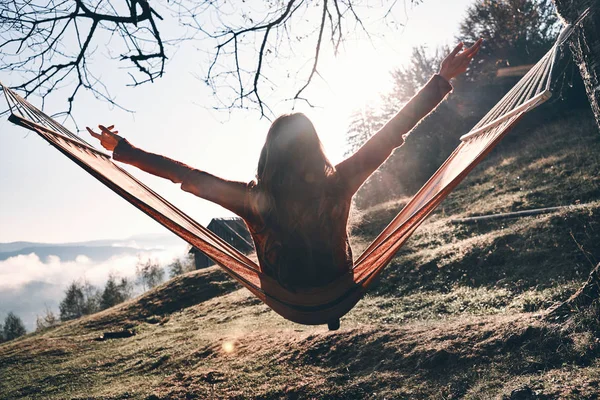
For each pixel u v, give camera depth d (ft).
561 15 16.90
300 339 39.22
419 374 28.22
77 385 46.39
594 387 20.89
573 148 72.38
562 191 57.98
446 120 107.65
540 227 45.75
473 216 62.75
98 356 56.08
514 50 104.27
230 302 68.59
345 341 35.73
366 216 84.02
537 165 72.33
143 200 7.03
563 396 21.01
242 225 116.88
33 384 49.57
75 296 231.09
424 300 42.70
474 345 28.32
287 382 32.86
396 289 48.03
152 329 67.92
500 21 101.14
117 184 6.93
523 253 43.16
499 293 37.91
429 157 104.32
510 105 9.91
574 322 25.27
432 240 58.85
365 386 29.17
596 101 16.34
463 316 35.65
